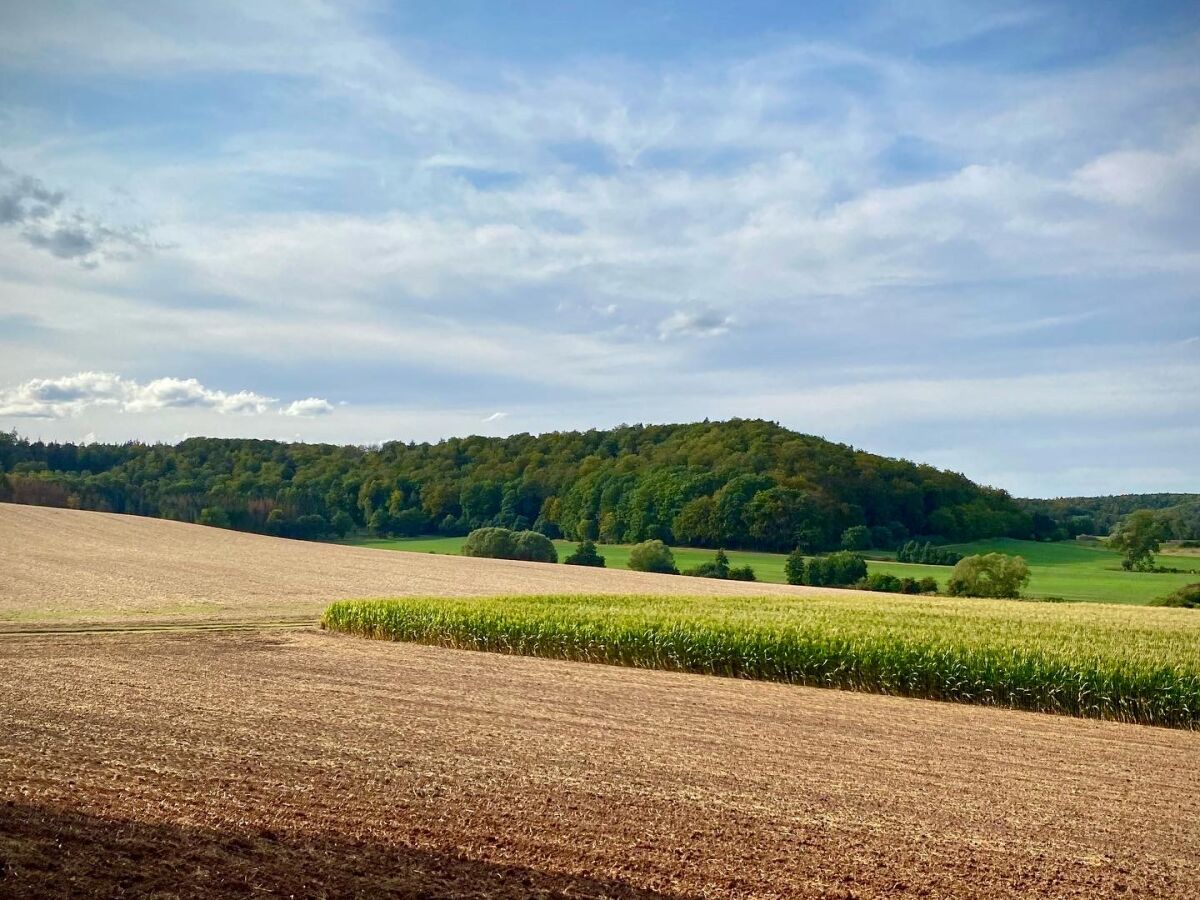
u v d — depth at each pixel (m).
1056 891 7.73
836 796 10.34
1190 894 7.84
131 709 13.57
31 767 9.74
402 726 13.19
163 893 6.54
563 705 15.80
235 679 17.14
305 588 42.00
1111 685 16.78
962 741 14.12
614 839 8.41
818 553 74.12
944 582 63.12
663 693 17.61
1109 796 11.03
